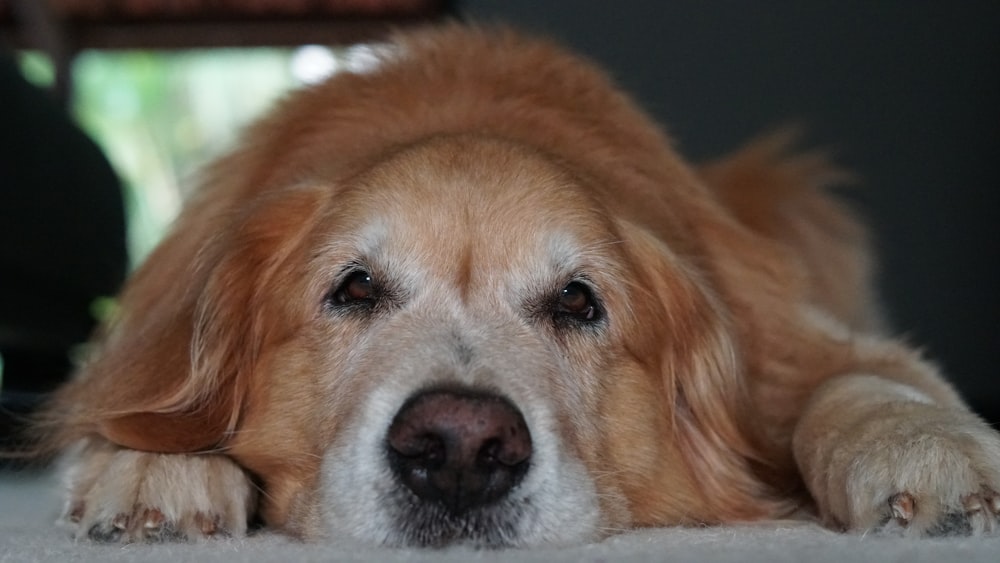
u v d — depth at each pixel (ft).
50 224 4.11
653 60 6.22
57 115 4.41
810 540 2.33
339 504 2.45
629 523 2.61
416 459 2.40
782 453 2.81
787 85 6.17
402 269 2.60
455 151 2.69
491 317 2.58
